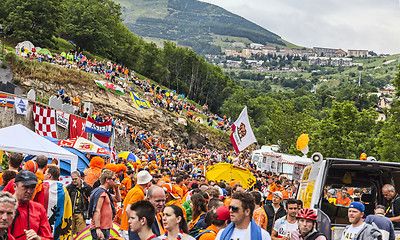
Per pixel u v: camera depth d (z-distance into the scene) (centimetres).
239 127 2494
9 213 594
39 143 1348
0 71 7181
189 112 11200
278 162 3856
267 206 1086
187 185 1644
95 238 938
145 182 1003
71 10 12825
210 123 11662
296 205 932
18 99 2534
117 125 5512
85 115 4369
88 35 12538
